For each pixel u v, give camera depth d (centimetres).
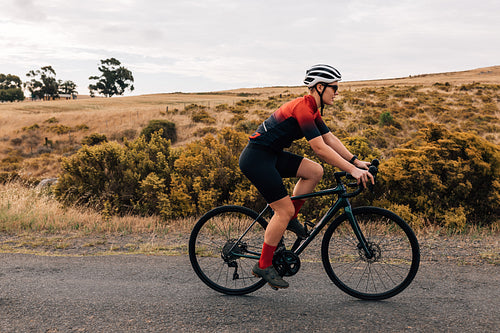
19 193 875
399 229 412
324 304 309
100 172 771
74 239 562
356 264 383
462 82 5944
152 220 680
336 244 396
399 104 3538
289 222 320
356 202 648
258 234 361
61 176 794
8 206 743
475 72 9712
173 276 382
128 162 772
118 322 279
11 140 3148
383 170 638
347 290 323
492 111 3055
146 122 3409
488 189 632
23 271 400
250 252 342
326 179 641
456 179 619
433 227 592
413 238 309
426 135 686
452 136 661
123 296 328
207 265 388
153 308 303
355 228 321
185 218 701
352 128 2420
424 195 626
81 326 273
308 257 440
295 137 301
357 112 3184
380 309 297
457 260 428
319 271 388
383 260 367
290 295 329
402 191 644
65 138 3175
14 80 14912
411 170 625
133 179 747
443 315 285
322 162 648
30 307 304
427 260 429
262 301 317
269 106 4081
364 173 283
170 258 447
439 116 2906
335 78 288
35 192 901
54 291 339
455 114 2941
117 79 12250
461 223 589
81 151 782
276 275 310
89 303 312
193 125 3184
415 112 3042
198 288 349
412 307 300
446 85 5231
